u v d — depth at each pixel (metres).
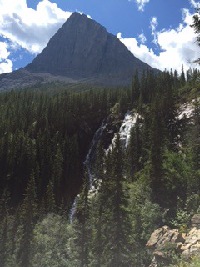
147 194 48.34
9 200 104.81
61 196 112.56
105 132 134.25
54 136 127.94
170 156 53.41
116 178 43.03
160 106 84.69
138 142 91.50
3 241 63.78
